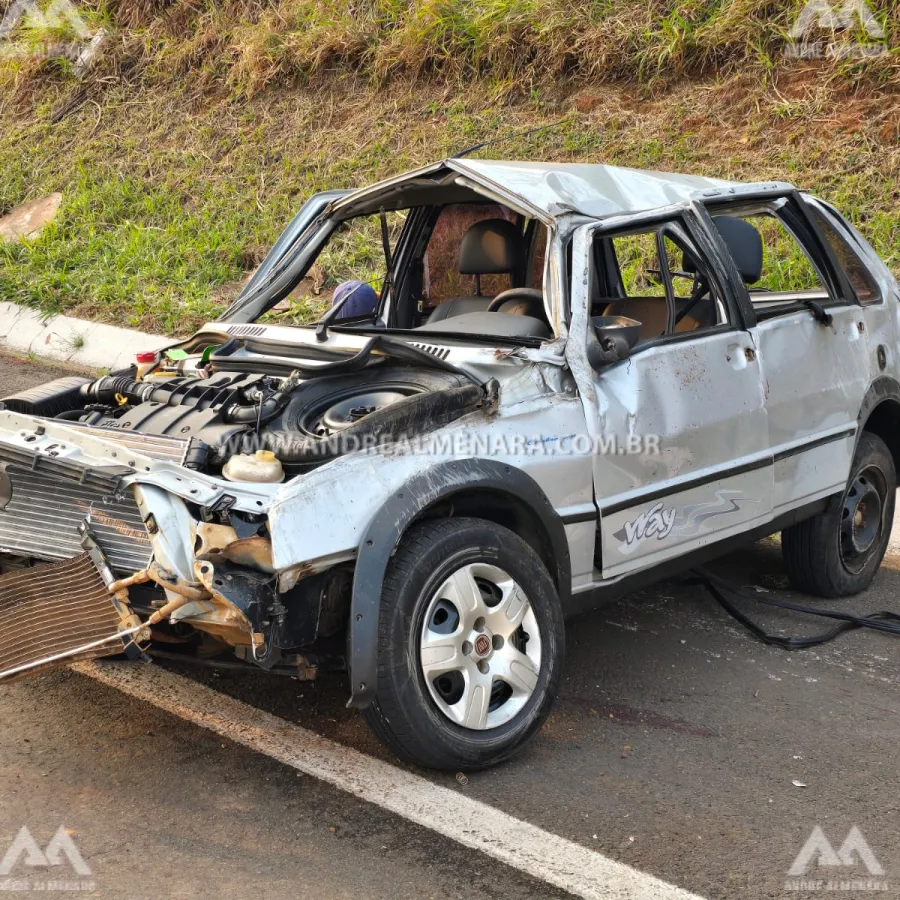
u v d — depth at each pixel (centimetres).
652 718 402
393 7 1405
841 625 496
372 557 327
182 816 324
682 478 424
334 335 453
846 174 991
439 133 1243
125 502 339
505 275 500
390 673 326
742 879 301
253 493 325
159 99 1519
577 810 335
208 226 1236
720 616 510
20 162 1492
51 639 323
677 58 1152
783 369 471
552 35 1234
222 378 414
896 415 552
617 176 461
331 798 336
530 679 362
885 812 342
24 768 349
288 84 1425
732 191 494
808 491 492
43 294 1134
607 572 402
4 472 366
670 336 431
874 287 555
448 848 311
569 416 389
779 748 382
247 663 356
